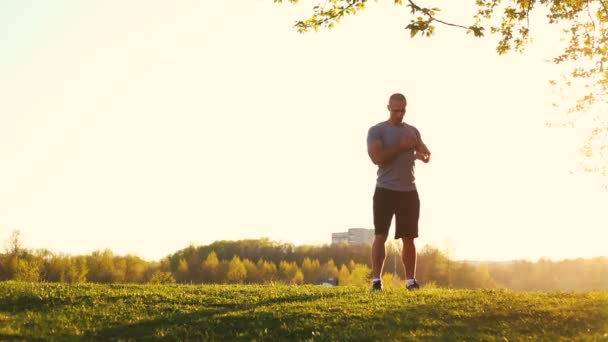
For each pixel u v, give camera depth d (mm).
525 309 7297
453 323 6719
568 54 14023
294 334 6391
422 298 8141
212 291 9258
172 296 8531
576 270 143750
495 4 11953
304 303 7762
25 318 7129
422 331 6348
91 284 10180
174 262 135000
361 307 7477
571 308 7316
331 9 10852
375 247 9273
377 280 9250
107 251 110938
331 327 6523
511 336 6211
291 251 140500
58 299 8312
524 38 11922
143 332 6508
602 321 6715
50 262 95188
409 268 9469
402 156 9188
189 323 6848
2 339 6066
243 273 116312
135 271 112688
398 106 9148
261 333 6301
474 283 106312
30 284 10016
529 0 11773
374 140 9133
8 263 85062
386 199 9188
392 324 6680
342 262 132250
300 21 11000
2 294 8578
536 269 144750
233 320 6902
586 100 16453
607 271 139125
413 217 9227
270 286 10359
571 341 6012
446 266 102125
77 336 6258
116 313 7430
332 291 9234
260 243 142500
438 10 9094
